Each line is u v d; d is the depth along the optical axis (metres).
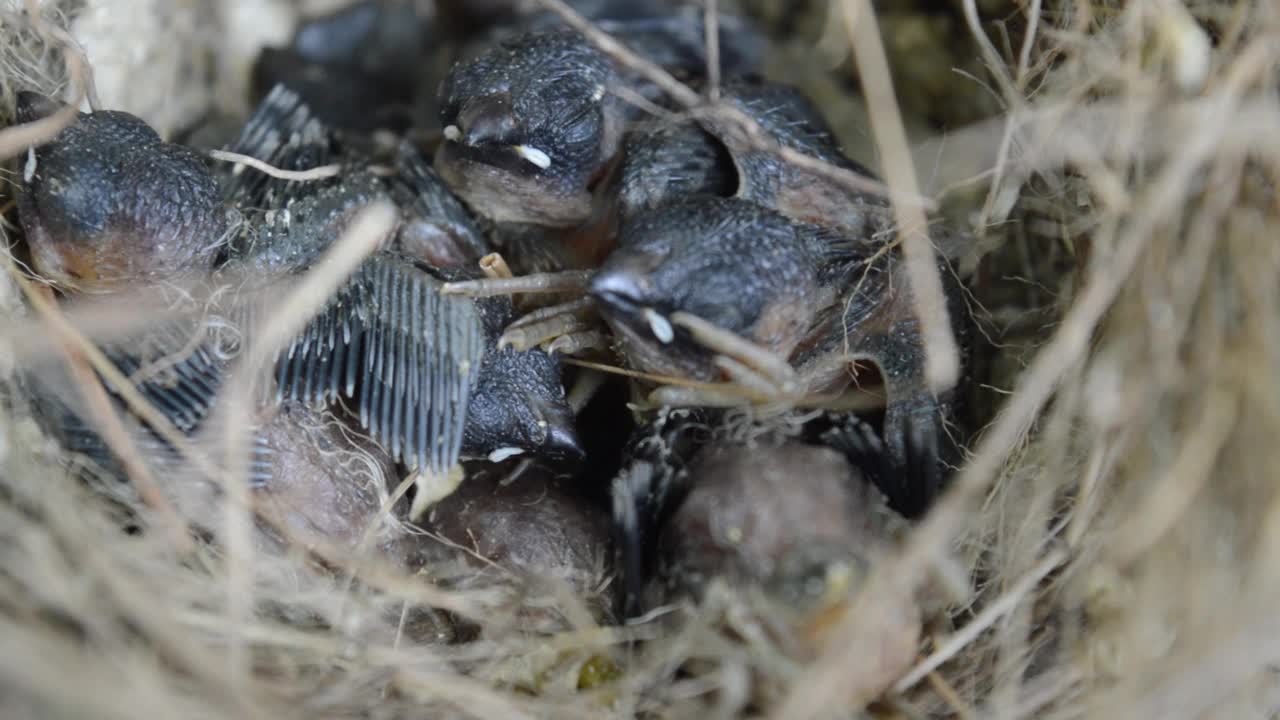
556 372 0.27
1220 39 0.26
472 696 0.25
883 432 0.27
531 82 0.27
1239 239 0.25
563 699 0.25
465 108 0.27
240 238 0.27
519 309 0.28
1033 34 0.27
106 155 0.26
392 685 0.25
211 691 0.24
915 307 0.27
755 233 0.26
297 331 0.26
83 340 0.25
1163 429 0.25
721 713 0.25
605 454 0.28
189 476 0.26
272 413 0.26
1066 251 0.27
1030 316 0.28
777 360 0.26
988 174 0.27
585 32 0.27
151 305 0.26
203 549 0.25
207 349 0.26
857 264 0.27
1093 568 0.25
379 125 0.30
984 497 0.26
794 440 0.26
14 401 0.25
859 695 0.25
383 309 0.26
